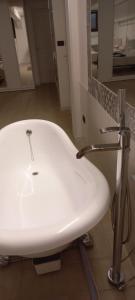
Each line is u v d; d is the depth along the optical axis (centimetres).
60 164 193
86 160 142
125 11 114
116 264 115
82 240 141
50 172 207
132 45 111
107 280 122
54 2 304
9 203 169
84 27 190
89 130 224
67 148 172
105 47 145
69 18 212
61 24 320
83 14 187
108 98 143
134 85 112
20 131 215
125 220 124
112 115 137
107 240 146
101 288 119
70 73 254
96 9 152
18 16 484
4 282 124
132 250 126
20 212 161
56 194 177
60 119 352
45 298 116
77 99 256
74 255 136
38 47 559
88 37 182
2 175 188
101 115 165
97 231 152
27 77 545
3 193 174
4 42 490
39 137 221
